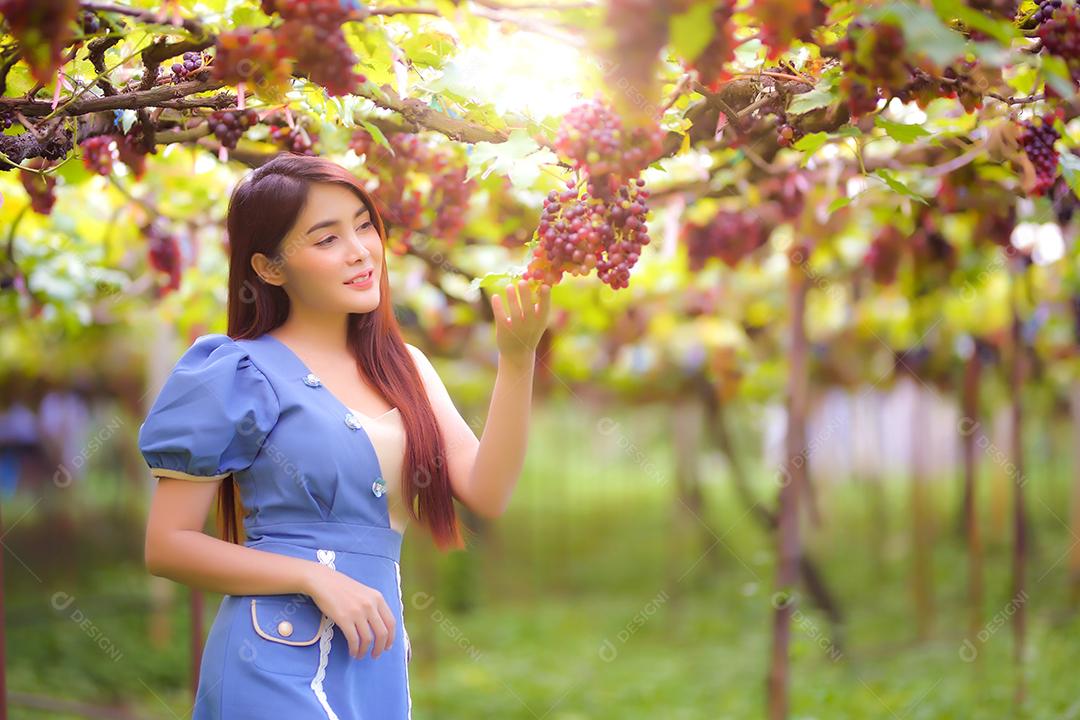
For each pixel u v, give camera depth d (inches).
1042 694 175.0
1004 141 96.5
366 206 81.4
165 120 96.7
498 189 116.0
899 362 279.7
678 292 222.7
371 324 84.0
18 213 134.1
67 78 87.1
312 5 67.7
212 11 81.9
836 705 178.5
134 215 152.0
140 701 243.8
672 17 60.0
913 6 66.2
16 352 307.0
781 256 214.7
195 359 77.5
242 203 80.2
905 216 130.1
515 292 77.2
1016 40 76.7
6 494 496.4
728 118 87.2
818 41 79.1
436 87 85.4
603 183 72.7
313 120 101.7
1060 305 237.0
